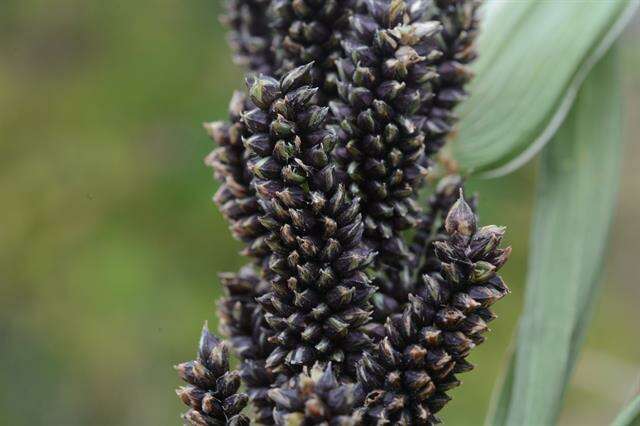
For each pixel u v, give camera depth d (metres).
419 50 0.20
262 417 0.20
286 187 0.19
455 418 0.47
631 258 0.60
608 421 0.51
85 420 0.50
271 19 0.22
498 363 0.49
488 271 0.18
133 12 0.54
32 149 0.52
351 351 0.19
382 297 0.20
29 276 0.50
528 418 0.23
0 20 0.54
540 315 0.24
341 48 0.21
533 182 0.48
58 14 0.54
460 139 0.24
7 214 0.50
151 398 0.49
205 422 0.19
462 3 0.21
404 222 0.20
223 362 0.19
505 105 0.24
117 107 0.52
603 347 0.55
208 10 0.53
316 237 0.19
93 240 0.49
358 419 0.18
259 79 0.19
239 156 0.20
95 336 0.49
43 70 0.54
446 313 0.18
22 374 0.51
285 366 0.19
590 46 0.24
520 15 0.24
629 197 0.56
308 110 0.19
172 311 0.48
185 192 0.50
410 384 0.19
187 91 0.52
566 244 0.24
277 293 0.19
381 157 0.20
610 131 0.24
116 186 0.50
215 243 0.49
